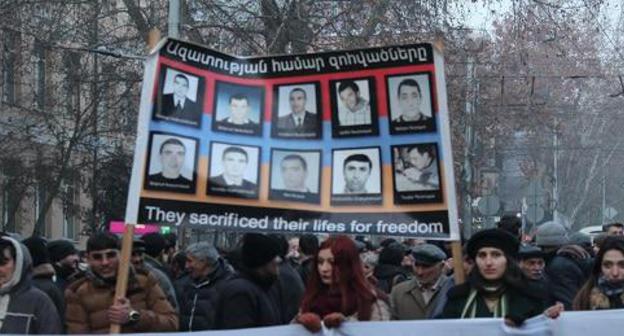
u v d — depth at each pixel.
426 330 6.27
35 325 6.95
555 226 10.54
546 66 44.44
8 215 26.89
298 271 11.20
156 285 7.55
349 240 6.38
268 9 22.88
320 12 23.03
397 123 6.56
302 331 6.33
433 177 6.50
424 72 6.55
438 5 23.66
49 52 24.80
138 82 25.03
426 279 8.80
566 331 6.37
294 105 6.62
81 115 25.53
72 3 23.66
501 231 6.34
